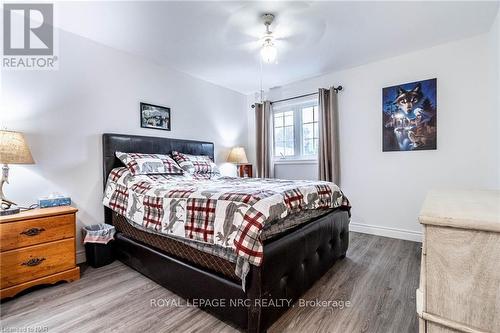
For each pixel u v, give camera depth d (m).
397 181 3.11
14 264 1.79
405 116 3.01
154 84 3.21
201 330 1.44
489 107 2.52
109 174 2.66
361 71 3.35
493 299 0.48
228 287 1.43
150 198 2.02
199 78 3.83
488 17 2.25
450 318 0.52
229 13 2.16
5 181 1.95
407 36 2.59
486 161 2.56
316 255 1.92
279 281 1.48
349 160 3.48
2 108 2.08
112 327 1.47
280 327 1.45
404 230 3.07
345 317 1.54
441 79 2.79
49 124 2.32
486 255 0.48
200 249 1.61
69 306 1.69
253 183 2.32
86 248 2.44
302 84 3.95
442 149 2.80
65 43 2.43
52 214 1.97
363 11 2.14
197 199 1.67
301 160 3.97
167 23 2.31
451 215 0.53
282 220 1.64
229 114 4.35
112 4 2.02
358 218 3.42
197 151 3.68
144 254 2.08
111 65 2.78
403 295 1.78
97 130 2.66
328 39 2.64
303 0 1.99
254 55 3.03
